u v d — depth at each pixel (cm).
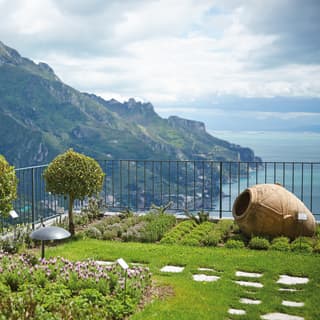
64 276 537
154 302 500
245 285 576
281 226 825
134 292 509
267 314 485
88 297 486
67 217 999
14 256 625
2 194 705
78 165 867
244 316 470
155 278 596
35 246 792
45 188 885
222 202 1028
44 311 434
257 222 830
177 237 839
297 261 675
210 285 565
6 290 496
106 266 589
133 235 852
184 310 477
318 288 564
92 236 876
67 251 737
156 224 903
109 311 461
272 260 680
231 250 750
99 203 1067
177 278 596
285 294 542
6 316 416
